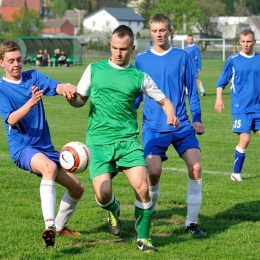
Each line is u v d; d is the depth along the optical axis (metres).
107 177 8.98
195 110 10.22
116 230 9.60
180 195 12.59
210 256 8.62
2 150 18.55
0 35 112.94
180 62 10.34
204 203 11.97
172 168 15.86
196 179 9.91
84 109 31.52
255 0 165.50
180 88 10.34
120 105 9.04
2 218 10.55
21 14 116.38
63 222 9.53
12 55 8.85
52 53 80.81
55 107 32.44
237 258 8.56
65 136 21.42
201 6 142.75
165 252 8.78
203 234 9.74
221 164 16.62
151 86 9.09
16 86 9.03
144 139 10.26
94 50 118.19
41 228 9.91
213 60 97.00
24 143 8.99
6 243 9.03
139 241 8.88
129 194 12.73
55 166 8.76
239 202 12.07
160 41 10.30
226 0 171.12
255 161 17.28
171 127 10.14
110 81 9.01
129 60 9.16
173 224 10.44
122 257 8.51
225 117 28.16
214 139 21.34
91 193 12.88
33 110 9.05
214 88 45.16
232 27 139.38
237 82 14.52
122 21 165.62
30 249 8.76
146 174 8.91
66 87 8.85
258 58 14.45
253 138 21.88
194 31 134.12
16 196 12.41
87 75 9.11
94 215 10.85
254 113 14.41
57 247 8.92
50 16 194.75
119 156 8.99
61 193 12.78
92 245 9.13
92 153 9.09
